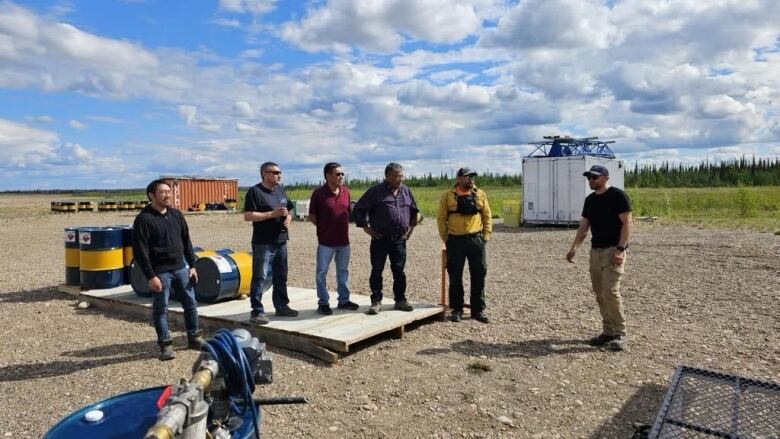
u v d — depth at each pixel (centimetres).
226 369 287
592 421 463
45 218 3484
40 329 767
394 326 691
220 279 812
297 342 652
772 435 366
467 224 767
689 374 432
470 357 627
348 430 452
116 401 304
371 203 748
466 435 443
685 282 1048
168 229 625
